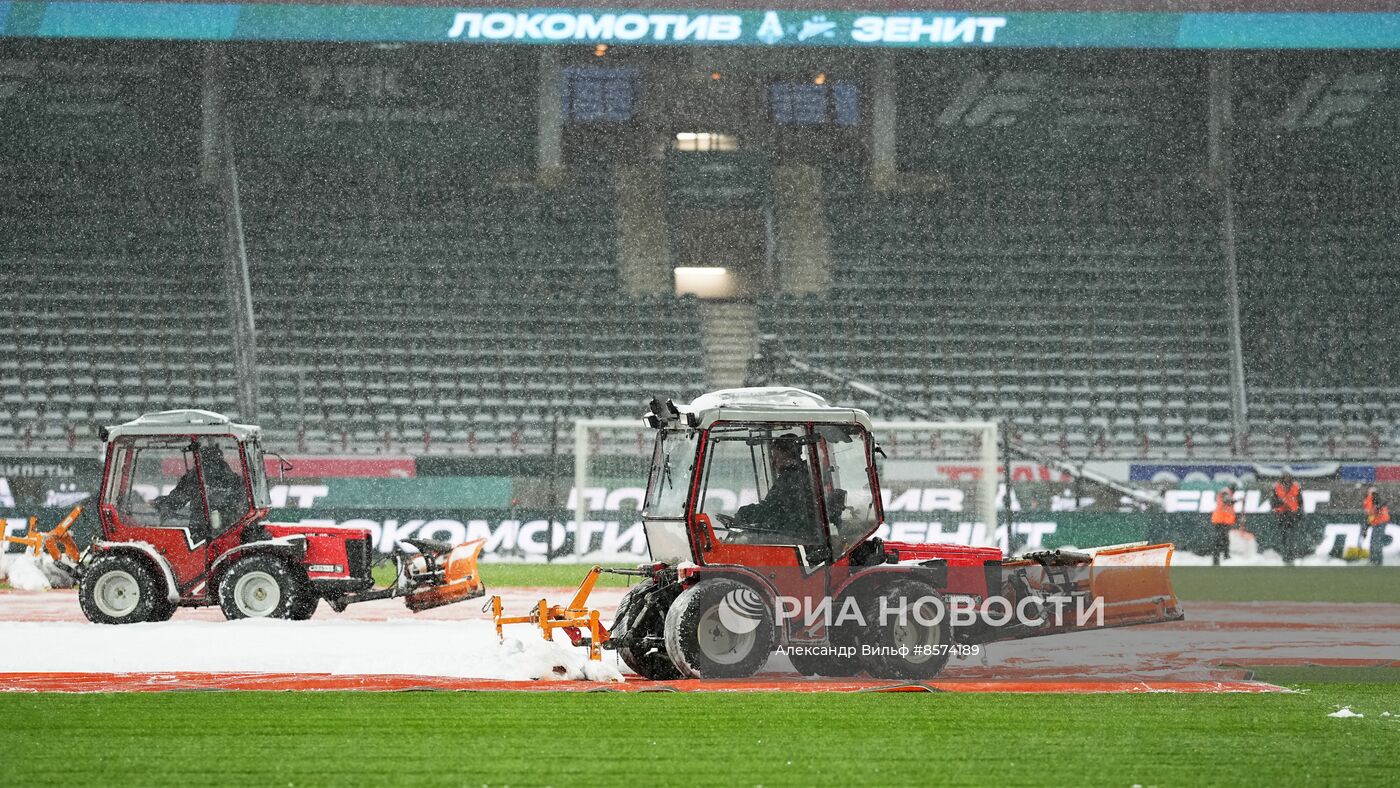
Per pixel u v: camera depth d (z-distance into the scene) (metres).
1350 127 131.00
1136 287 125.88
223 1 107.88
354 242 125.81
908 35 111.56
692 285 126.12
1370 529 89.56
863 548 33.44
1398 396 117.56
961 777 20.80
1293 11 111.94
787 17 112.44
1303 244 128.50
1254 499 95.88
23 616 49.53
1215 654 39.59
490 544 90.81
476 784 20.12
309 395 112.81
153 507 46.91
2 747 22.88
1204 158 131.75
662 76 131.00
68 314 117.44
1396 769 21.66
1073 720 26.23
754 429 33.12
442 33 110.06
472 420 111.31
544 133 127.44
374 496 91.12
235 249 122.38
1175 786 20.34
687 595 31.42
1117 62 129.25
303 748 22.81
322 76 128.50
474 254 125.88
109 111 126.31
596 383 116.44
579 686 30.30
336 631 42.69
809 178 131.75
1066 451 109.94
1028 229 130.25
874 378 117.75
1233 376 118.62
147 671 32.69
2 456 89.69
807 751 22.75
